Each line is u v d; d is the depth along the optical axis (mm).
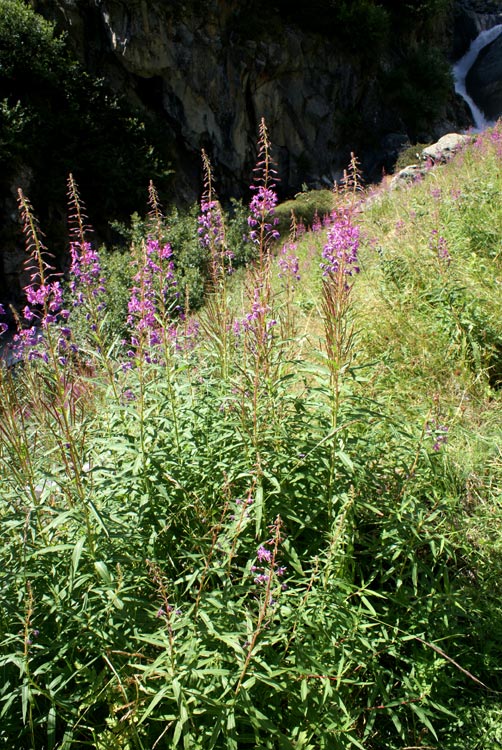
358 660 2258
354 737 2158
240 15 27953
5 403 2555
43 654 2051
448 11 40656
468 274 5199
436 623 2590
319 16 30188
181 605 2256
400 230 6730
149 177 25719
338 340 2779
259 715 1918
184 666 1939
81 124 24453
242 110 28641
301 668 2031
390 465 3072
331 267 3041
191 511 2682
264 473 2395
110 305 8789
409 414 4047
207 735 2008
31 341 2658
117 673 2035
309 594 2271
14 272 21906
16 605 2213
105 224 24594
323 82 30875
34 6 25406
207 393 3119
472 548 3033
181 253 11625
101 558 2256
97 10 25469
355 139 32688
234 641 1938
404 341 4777
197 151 28078
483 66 39438
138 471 2529
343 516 2320
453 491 3316
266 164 3117
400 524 2668
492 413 4035
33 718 2121
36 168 23047
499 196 6637
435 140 34688
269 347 2900
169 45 25953
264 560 2381
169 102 27031
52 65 24406
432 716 2301
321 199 21234
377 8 31641
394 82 33688
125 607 2184
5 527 2324
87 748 2119
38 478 2582
